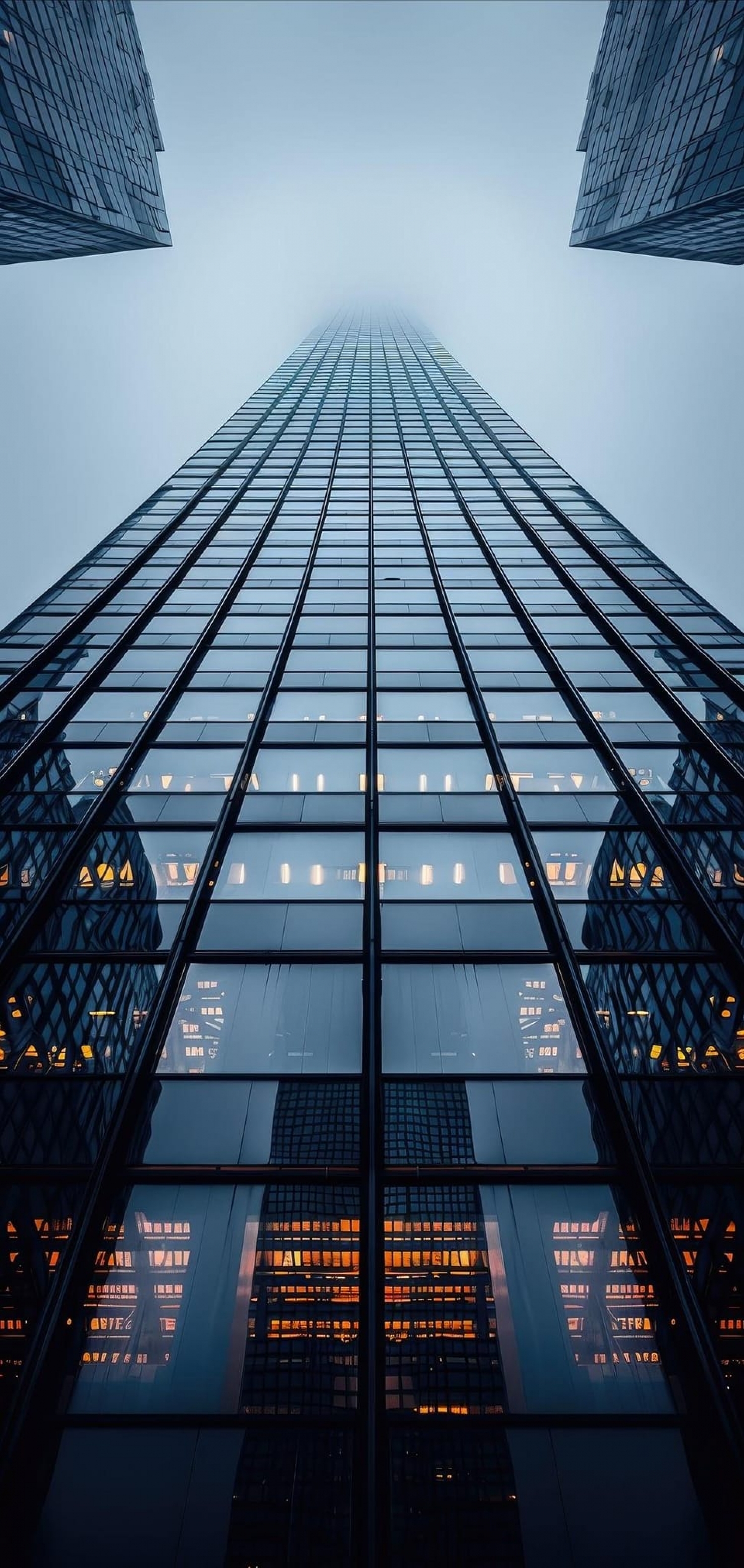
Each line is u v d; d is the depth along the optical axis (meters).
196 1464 5.96
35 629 20.27
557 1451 6.07
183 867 12.11
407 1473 5.94
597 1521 5.72
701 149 36.47
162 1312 6.84
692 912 11.24
